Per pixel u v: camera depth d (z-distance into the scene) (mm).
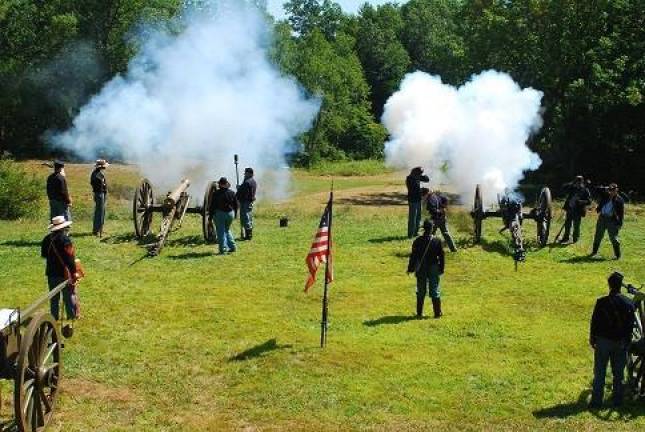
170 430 10000
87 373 11828
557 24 46281
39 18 68312
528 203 40031
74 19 67375
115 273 17875
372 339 13641
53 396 10109
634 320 10977
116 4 71062
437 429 10117
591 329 11016
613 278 10945
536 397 11305
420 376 11984
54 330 9930
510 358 12891
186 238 22078
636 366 11578
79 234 21891
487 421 10422
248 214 22156
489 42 47812
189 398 11039
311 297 16359
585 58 45812
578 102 45156
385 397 11164
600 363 10930
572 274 18781
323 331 13195
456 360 12719
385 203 39594
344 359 12625
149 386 11445
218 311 15164
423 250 14820
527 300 16438
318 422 10305
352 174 66688
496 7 48781
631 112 46844
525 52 47156
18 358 8742
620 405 11016
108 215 26172
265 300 16047
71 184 46938
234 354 12797
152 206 21547
